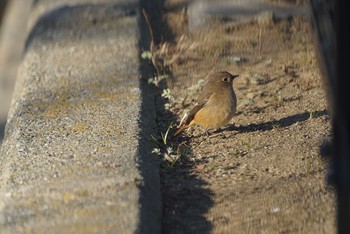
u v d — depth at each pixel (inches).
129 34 557.9
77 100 465.1
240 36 559.5
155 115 460.1
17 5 871.1
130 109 445.7
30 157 397.1
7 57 736.3
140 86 477.7
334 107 279.6
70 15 603.8
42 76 506.3
